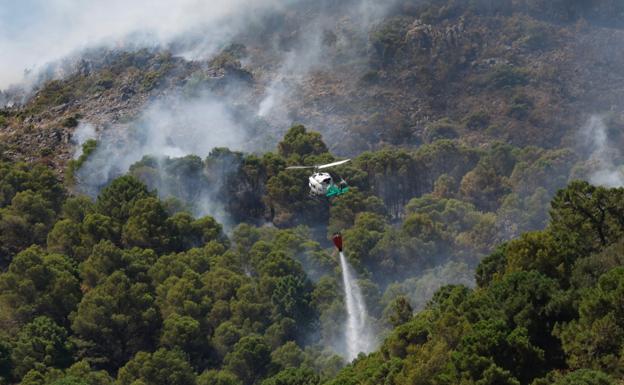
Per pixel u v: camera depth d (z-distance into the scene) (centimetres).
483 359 11088
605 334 11150
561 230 15562
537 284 12850
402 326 14638
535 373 11469
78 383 16600
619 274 11694
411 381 12050
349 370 15088
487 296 13138
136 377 17975
